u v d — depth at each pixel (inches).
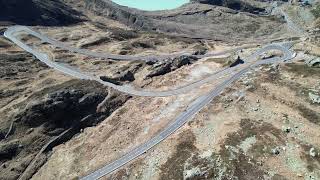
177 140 5629.9
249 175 4845.0
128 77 7672.2
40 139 6363.2
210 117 5979.3
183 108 6387.8
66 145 6314.0
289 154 5073.8
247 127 5590.6
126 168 5408.5
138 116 6496.1
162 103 6702.8
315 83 6338.6
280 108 5910.4
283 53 7706.7
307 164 4913.9
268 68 7057.1
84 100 6948.8
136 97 7066.9
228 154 5147.6
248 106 6063.0
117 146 5905.5
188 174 4963.1
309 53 7426.2
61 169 5797.2
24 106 6747.1
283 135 5374.0
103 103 6998.0
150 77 7696.9
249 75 6958.7
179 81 7352.4
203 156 5182.1
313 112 5733.3
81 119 6732.3
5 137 6353.3
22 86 7431.1
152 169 5270.7
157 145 5654.5
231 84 6761.8
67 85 7313.0
